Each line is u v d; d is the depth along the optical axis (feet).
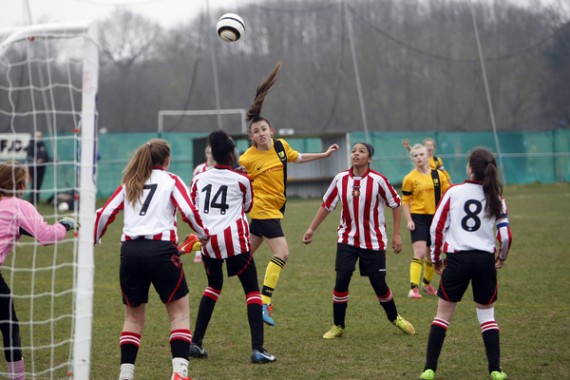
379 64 411.34
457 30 406.00
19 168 53.78
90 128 46.32
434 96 409.69
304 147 316.19
